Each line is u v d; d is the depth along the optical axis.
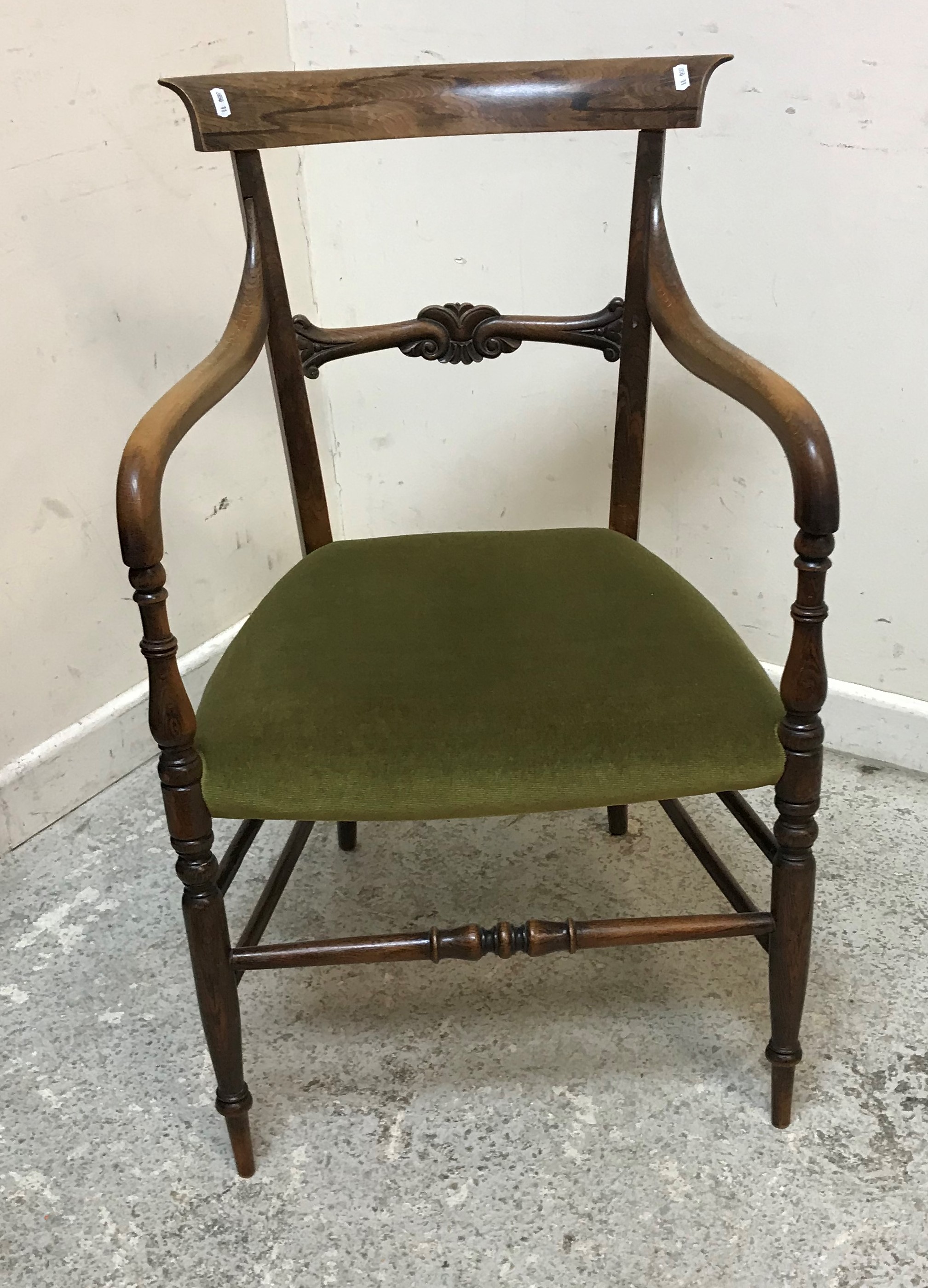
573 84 1.00
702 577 1.54
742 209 1.29
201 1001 0.89
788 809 0.85
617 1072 1.07
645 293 1.06
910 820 1.39
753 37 1.20
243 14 1.42
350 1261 0.91
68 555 1.39
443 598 0.99
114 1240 0.94
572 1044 1.10
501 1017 1.14
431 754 0.81
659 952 1.21
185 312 1.47
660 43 1.26
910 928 1.22
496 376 1.53
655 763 0.81
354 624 0.95
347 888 1.33
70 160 1.26
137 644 1.53
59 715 1.44
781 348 1.34
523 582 1.01
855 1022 1.11
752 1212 0.93
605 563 1.04
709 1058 1.08
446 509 1.69
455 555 1.07
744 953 1.21
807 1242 0.91
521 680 0.86
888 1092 1.03
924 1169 0.96
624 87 1.00
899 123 1.16
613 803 0.83
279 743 0.81
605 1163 0.98
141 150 1.34
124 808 1.48
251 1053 1.11
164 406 0.83
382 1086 1.07
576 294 1.43
